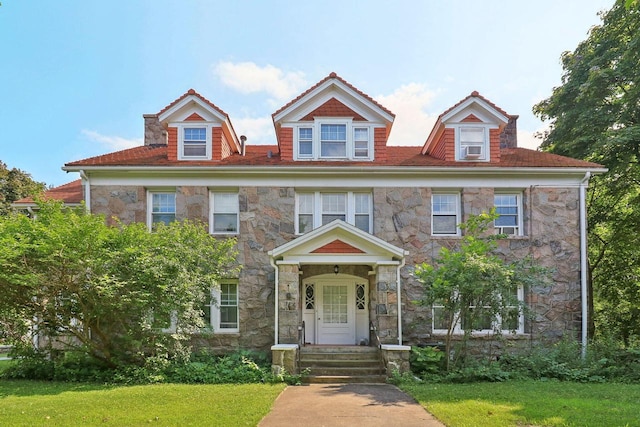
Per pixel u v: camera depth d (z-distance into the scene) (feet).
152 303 38.17
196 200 48.24
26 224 37.76
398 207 48.47
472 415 25.07
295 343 42.06
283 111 50.55
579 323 46.75
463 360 41.55
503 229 48.83
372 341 47.42
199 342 46.47
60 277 37.19
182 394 30.83
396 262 42.93
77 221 38.09
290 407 28.02
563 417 24.38
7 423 23.35
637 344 66.74
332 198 49.70
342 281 50.65
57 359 41.63
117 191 48.06
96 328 39.55
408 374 37.99
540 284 41.32
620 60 56.29
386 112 50.57
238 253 46.26
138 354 39.42
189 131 50.52
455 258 40.04
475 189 48.62
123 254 37.81
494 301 39.04
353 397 31.19
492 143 50.55
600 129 57.57
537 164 48.65
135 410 26.17
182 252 40.29
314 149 50.55
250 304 47.19
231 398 29.58
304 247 43.62
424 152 58.08
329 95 51.34
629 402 28.25
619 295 69.10
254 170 48.01
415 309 46.98
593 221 66.39
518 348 46.24
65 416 24.73
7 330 38.99
